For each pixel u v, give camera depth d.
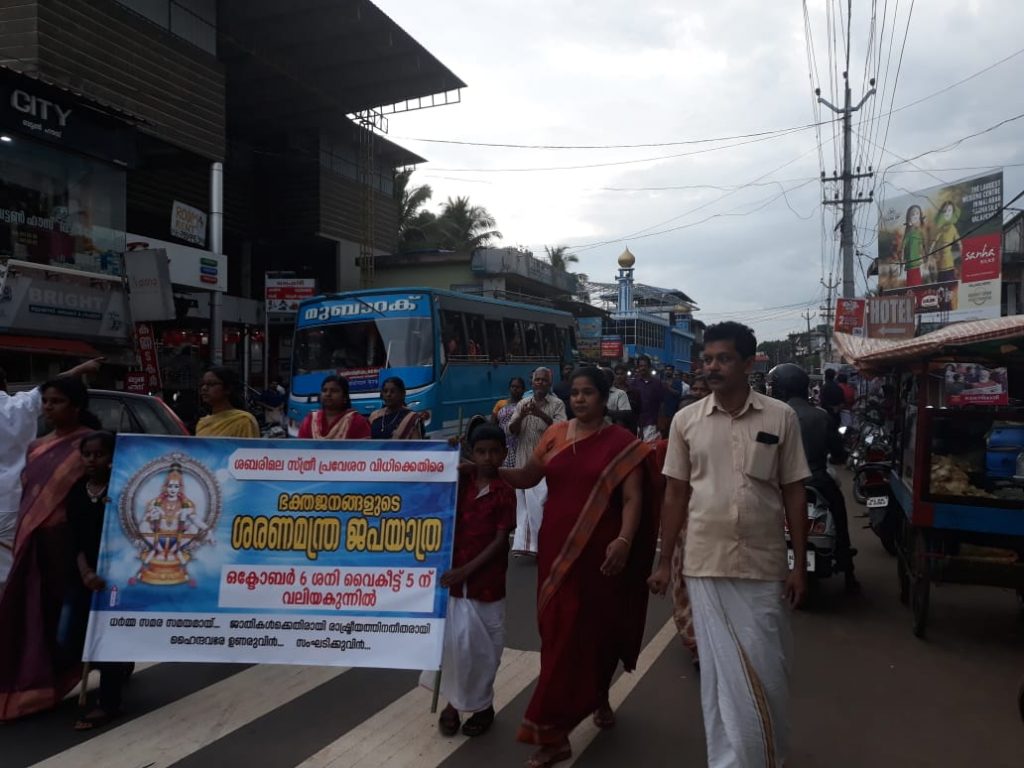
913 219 26.73
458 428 13.04
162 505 4.16
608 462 3.60
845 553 6.50
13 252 12.70
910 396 6.77
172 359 20.61
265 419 16.39
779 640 3.16
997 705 4.43
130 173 21.62
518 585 6.91
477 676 3.86
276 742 3.82
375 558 4.09
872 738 4.00
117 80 16.84
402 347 12.36
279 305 20.77
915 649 5.38
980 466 5.85
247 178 26.94
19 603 4.11
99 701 4.04
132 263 14.59
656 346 55.38
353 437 5.66
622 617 3.70
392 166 30.94
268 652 4.07
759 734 3.03
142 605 4.09
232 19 20.83
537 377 8.00
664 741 3.90
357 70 23.69
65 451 4.27
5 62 15.06
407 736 3.90
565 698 3.47
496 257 28.20
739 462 3.20
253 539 4.13
